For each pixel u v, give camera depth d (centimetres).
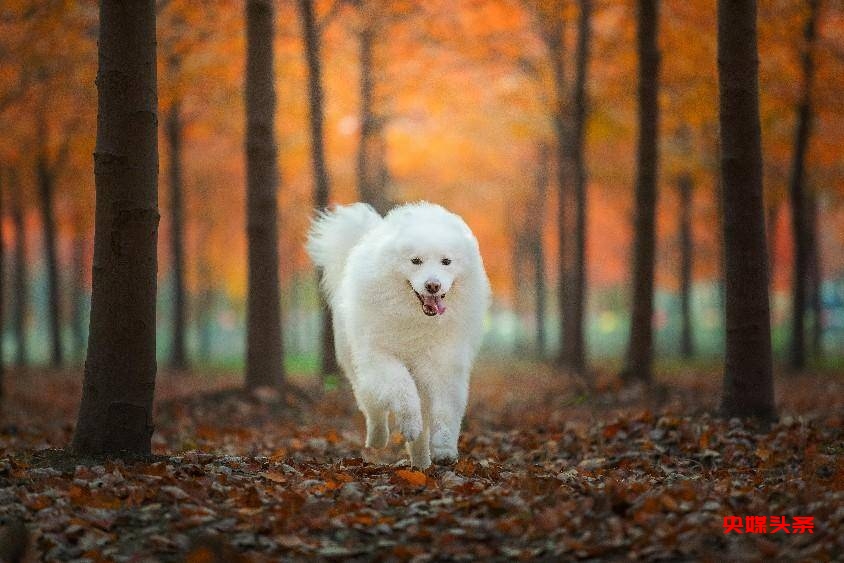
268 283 1384
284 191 2897
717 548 520
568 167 2581
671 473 754
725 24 912
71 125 2009
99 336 710
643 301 1485
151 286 714
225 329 6631
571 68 2141
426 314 727
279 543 530
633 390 1401
